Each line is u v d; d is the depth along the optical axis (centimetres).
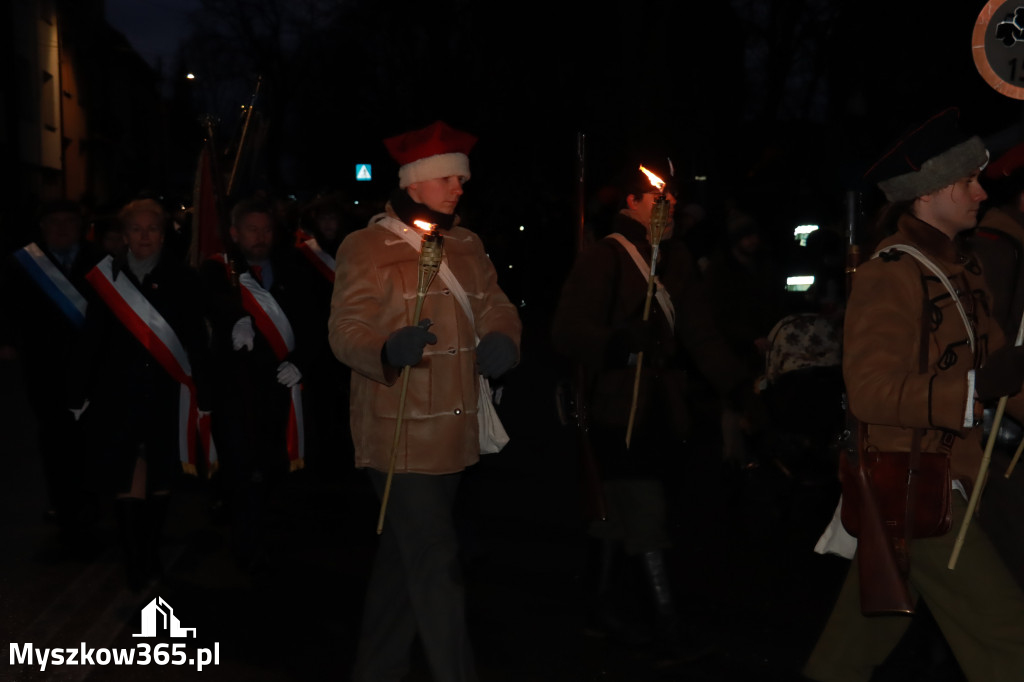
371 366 376
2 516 774
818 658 366
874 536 330
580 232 523
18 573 637
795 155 2981
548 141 3272
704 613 561
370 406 400
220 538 710
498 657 502
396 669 414
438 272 402
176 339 592
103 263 590
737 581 614
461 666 388
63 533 724
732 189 2994
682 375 489
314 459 945
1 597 593
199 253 683
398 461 393
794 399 728
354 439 407
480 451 418
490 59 3412
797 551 670
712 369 485
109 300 586
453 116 3500
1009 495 386
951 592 335
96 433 588
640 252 488
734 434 761
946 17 2162
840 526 359
